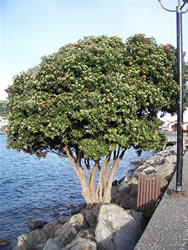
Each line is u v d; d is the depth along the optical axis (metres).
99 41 8.60
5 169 26.14
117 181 18.16
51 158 34.97
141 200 7.70
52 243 6.92
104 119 6.74
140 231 6.46
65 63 7.05
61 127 6.86
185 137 36.16
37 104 6.92
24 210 13.62
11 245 9.77
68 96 6.96
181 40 7.05
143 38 8.45
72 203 14.77
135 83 7.55
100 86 7.11
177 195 7.00
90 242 6.03
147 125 8.48
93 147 7.38
